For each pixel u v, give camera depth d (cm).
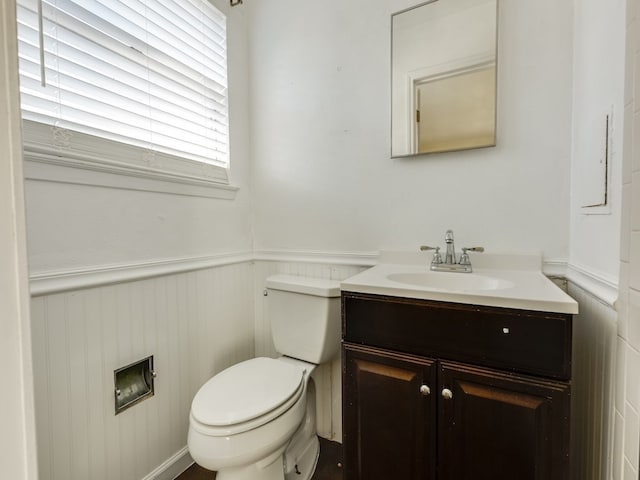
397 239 138
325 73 151
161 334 125
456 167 126
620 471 67
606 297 75
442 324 87
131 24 116
